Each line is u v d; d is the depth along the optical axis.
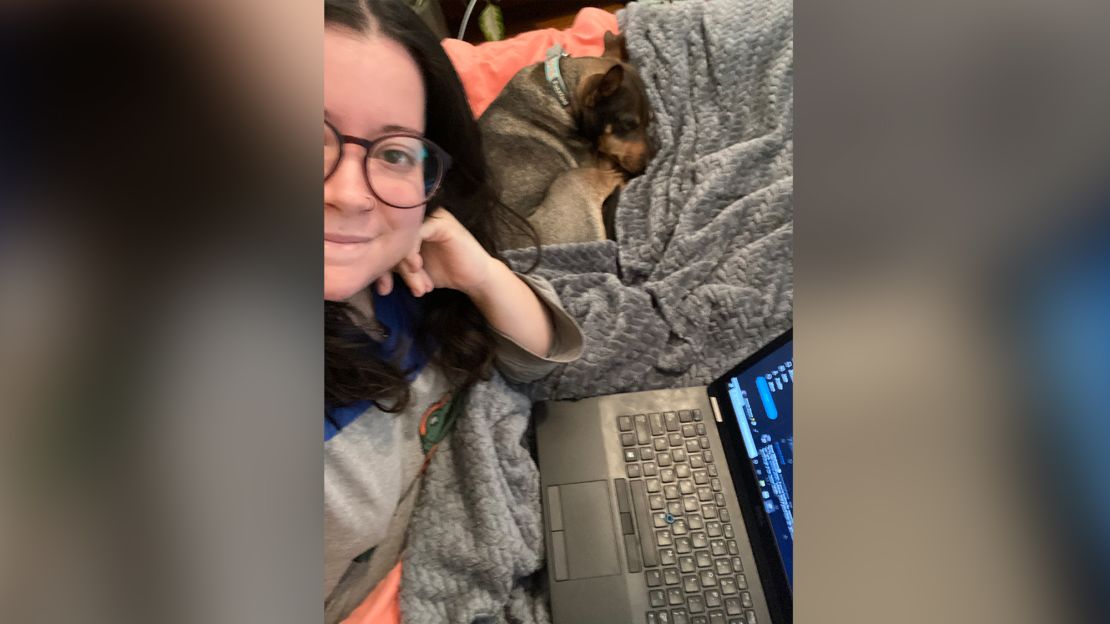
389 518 0.50
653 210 0.76
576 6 1.06
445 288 0.57
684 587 0.54
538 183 0.77
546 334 0.62
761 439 0.56
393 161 0.44
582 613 0.53
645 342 0.67
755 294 0.69
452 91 0.51
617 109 0.79
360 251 0.44
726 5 0.84
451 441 0.59
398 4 0.46
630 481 0.59
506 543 0.55
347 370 0.47
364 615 0.51
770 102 0.79
